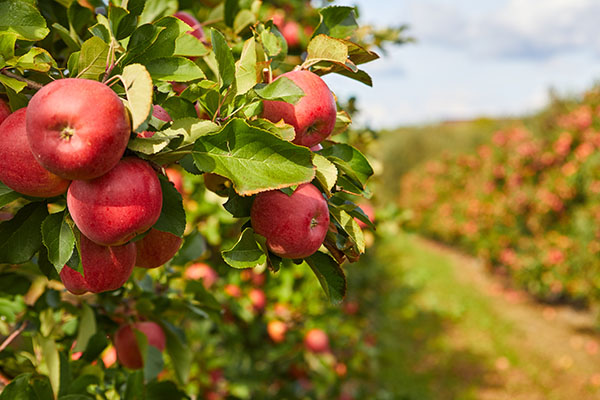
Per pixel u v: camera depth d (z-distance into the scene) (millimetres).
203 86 1007
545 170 10617
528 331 9789
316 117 1015
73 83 812
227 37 1665
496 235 11953
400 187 22281
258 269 3320
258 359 4133
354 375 4863
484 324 10188
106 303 1772
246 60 1001
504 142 12117
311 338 3846
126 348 1744
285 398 4152
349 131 3270
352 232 1039
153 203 899
